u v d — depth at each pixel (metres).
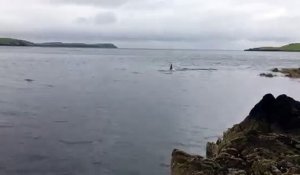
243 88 76.75
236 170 19.52
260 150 21.62
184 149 30.34
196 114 45.94
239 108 51.69
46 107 48.12
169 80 91.56
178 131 36.50
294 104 27.75
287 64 180.38
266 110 27.17
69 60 185.38
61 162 26.72
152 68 135.88
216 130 37.28
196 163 19.84
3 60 162.62
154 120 41.62
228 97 62.94
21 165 25.84
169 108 50.03
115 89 70.38
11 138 32.41
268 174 18.20
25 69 114.94
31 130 35.41
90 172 24.94
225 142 25.14
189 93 67.06
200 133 35.88
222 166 20.03
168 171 25.52
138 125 38.84
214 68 142.25
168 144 31.73
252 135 23.45
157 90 70.38
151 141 32.59
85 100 55.25
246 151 22.03
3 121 38.88
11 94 59.12
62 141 32.03
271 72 120.19
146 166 26.33
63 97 57.59
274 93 68.69
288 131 25.89
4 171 24.61
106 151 29.50
